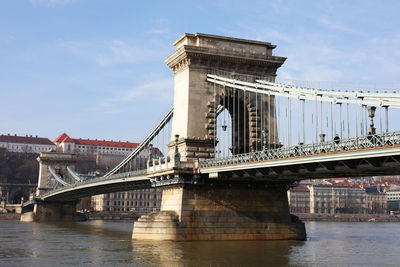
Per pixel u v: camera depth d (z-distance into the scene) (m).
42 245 65.62
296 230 65.25
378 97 39.06
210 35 67.88
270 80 69.12
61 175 178.50
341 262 47.53
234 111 69.12
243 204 63.06
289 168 50.09
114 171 102.19
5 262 48.47
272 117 68.44
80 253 55.25
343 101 43.12
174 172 60.22
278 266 44.59
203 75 66.75
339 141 41.72
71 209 164.50
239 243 59.59
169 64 71.06
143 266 44.41
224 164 56.00
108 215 189.50
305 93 49.94
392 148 36.09
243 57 67.69
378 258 51.28
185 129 65.38
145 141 86.50
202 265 44.66
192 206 61.09
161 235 60.69
